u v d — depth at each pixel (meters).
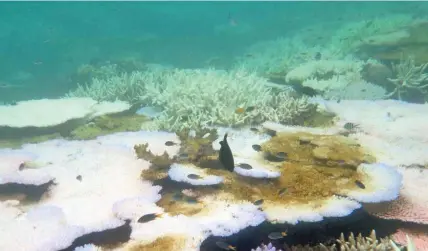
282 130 2.09
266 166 1.67
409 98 3.71
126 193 1.49
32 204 1.45
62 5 20.52
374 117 2.45
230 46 11.40
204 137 2.03
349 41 6.47
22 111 3.02
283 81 4.41
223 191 1.49
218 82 2.82
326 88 3.61
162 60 10.41
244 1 28.81
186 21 15.73
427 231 1.34
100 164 1.75
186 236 1.19
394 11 10.65
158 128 2.66
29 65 9.73
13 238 1.20
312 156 1.73
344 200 1.38
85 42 10.38
